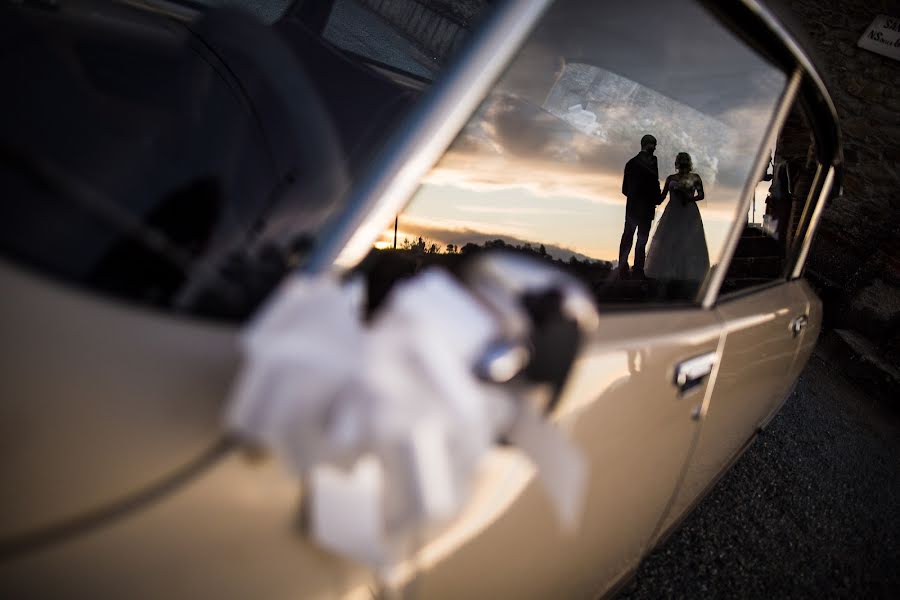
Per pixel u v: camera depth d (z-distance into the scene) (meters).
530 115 1.86
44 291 0.70
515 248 1.71
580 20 1.77
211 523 0.70
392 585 0.88
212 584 0.71
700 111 2.02
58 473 0.64
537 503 1.14
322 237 0.92
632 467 1.47
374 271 1.34
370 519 0.67
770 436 3.61
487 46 0.97
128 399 0.69
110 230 0.80
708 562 2.53
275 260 0.93
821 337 5.78
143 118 1.01
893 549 3.08
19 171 0.79
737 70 1.85
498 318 0.68
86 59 1.17
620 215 2.02
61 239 0.76
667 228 2.06
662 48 1.86
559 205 1.86
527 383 0.71
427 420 0.61
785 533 2.87
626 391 1.32
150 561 0.67
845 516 3.18
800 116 2.35
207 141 1.04
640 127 2.05
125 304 0.74
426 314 0.65
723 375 1.85
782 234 2.68
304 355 0.60
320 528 0.68
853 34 6.19
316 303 0.65
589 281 1.84
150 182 0.90
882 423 4.53
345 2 3.31
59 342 0.68
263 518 0.74
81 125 0.92
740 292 2.13
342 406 0.59
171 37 1.41
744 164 1.89
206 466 0.71
